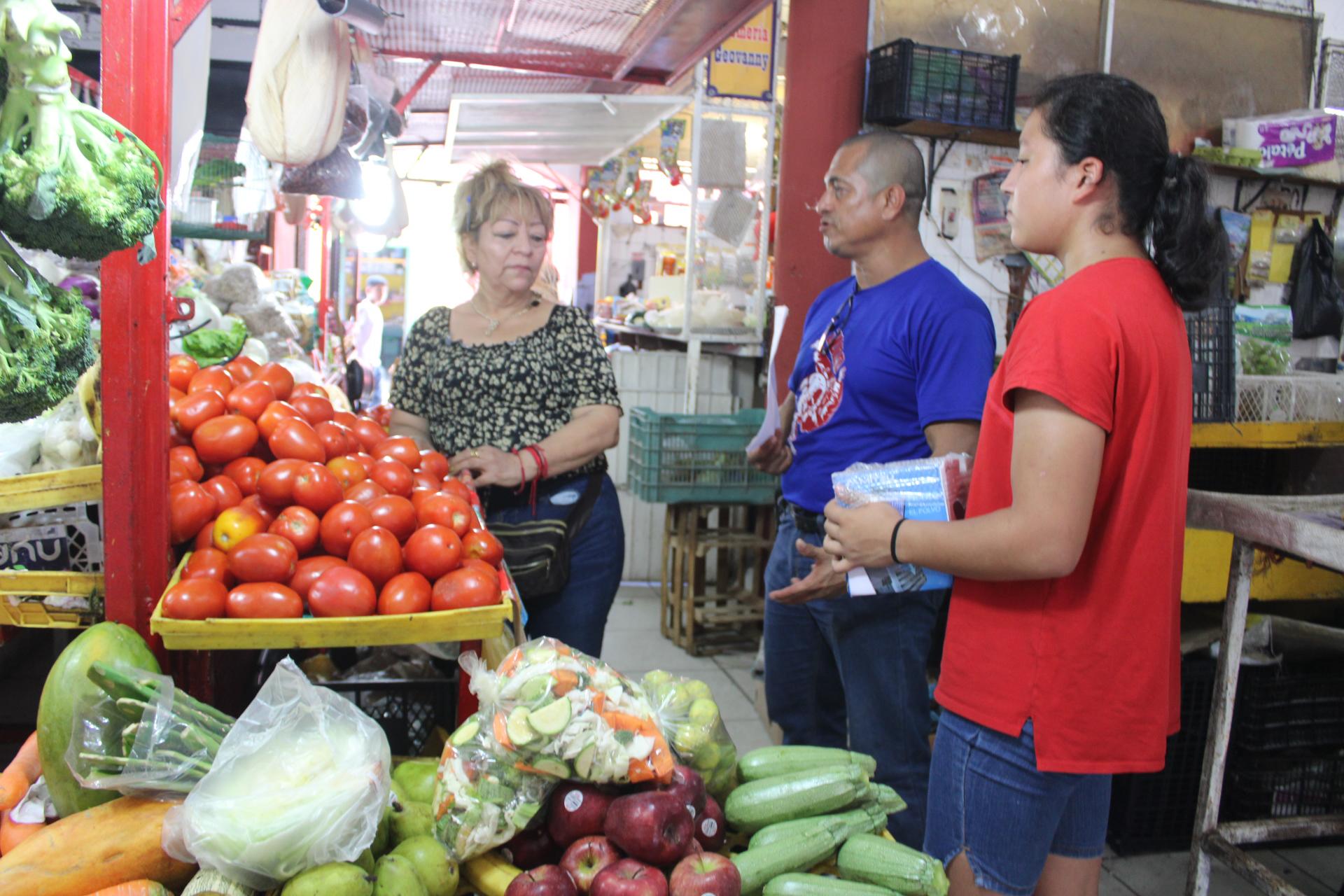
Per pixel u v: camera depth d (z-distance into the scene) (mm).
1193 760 2859
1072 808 1485
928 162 4039
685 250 7258
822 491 2211
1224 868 2766
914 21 3971
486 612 1449
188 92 1636
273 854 1032
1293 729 2879
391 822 1223
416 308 10469
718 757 1289
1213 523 2195
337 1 1880
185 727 1159
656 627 4684
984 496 1401
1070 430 1236
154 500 1391
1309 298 4395
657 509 5406
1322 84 4453
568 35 3168
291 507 1581
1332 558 1880
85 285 2014
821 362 2217
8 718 1865
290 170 2676
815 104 3814
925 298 2029
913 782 2123
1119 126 1308
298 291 4547
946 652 1474
